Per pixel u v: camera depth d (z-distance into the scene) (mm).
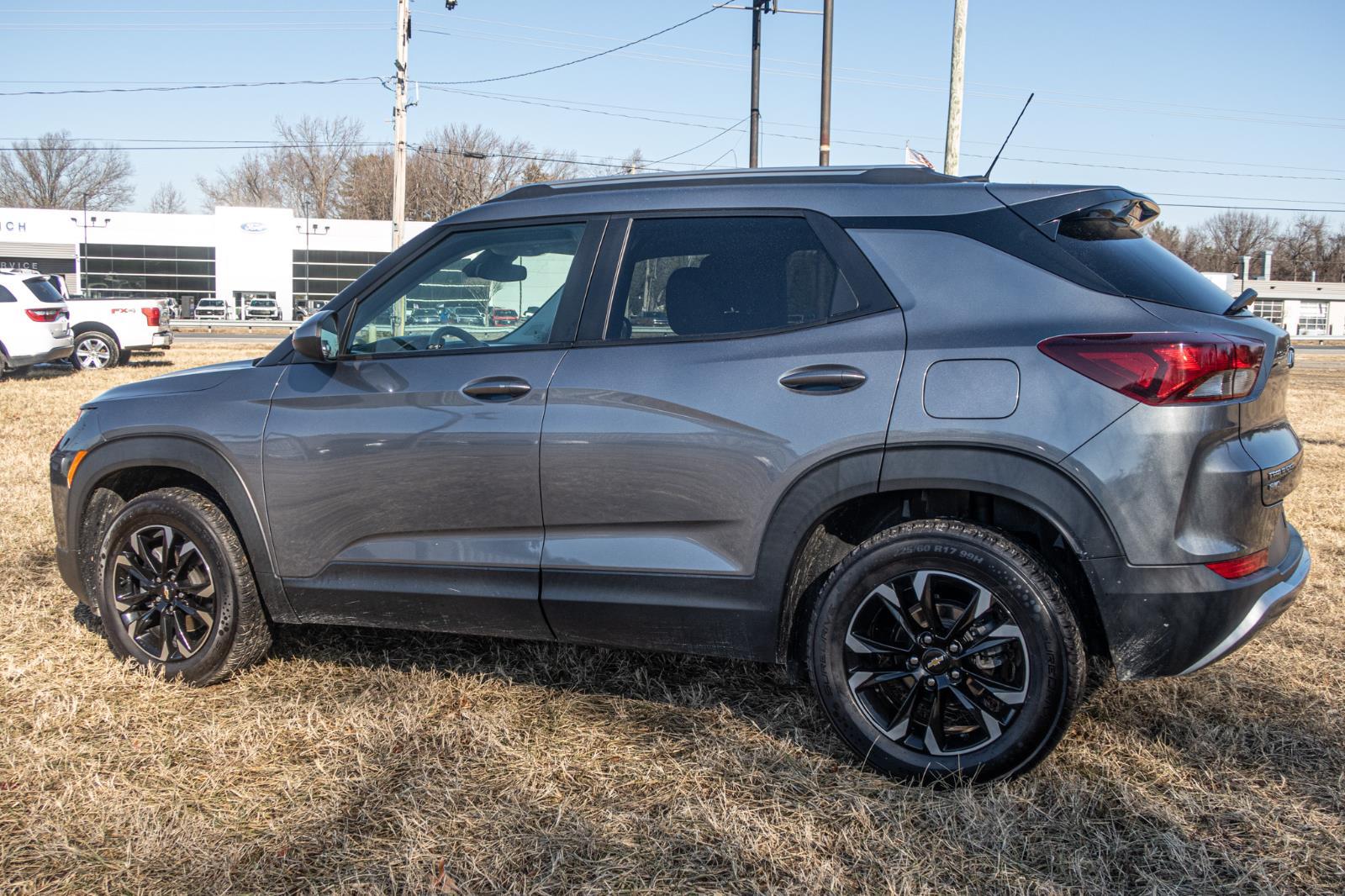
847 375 2842
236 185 96688
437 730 3246
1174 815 2676
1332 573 5066
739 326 3037
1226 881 2391
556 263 3293
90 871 2475
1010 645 2744
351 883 2396
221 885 2404
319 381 3469
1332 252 110875
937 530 2783
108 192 88250
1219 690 3525
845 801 2758
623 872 2441
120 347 18891
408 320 3428
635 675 3695
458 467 3215
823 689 2924
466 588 3264
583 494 3096
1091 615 2820
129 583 3760
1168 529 2588
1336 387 21078
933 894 2348
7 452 8727
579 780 2908
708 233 3150
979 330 2783
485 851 2527
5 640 4070
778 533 2916
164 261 65312
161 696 3523
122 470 3748
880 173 3137
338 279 68438
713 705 3439
